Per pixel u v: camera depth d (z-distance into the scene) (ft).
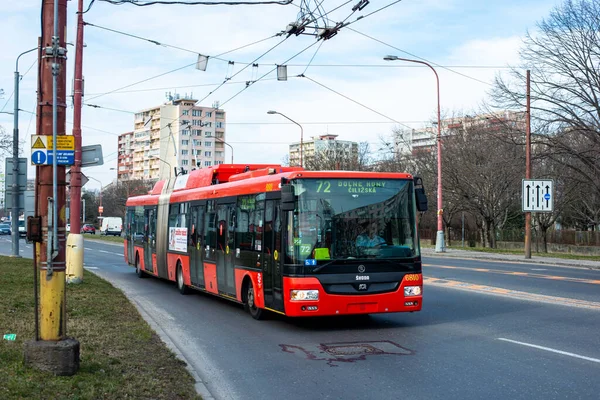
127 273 85.20
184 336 36.55
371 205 37.65
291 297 35.91
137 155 463.01
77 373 23.49
